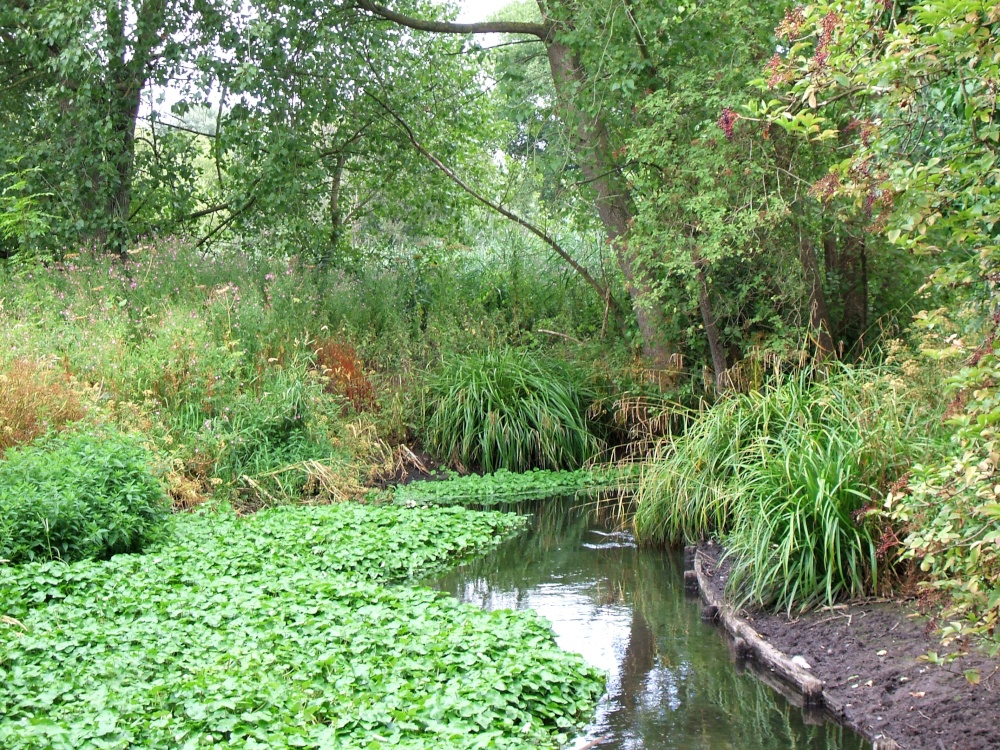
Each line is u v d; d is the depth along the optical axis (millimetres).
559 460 14977
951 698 6035
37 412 10156
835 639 7211
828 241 14203
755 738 6016
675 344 15391
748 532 8547
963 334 5836
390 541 10148
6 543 7824
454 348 16297
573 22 14688
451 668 6285
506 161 20141
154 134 17734
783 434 9602
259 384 13344
